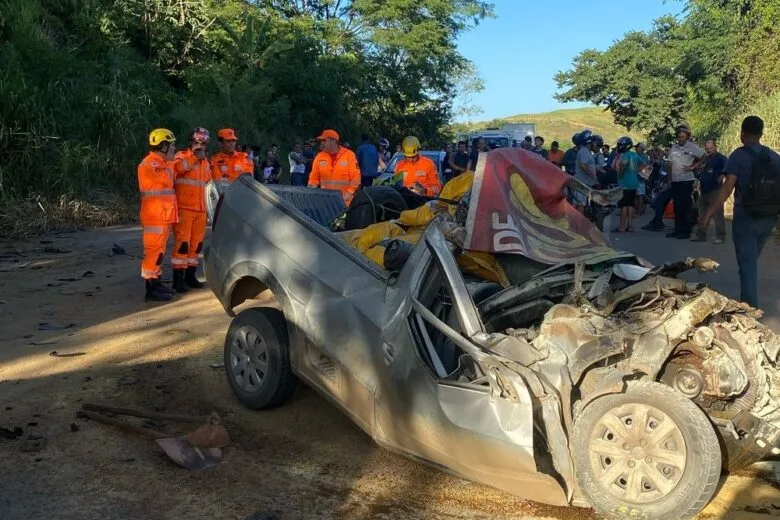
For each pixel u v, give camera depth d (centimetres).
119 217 1733
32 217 1520
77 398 574
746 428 395
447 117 4181
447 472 434
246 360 562
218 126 2445
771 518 407
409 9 3916
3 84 1600
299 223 543
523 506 423
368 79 3572
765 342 426
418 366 430
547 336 413
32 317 820
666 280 442
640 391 383
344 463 475
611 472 386
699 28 2827
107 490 434
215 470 462
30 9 2016
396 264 476
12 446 488
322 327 494
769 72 2481
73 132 1766
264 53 2991
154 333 756
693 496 368
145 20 2575
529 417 383
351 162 1064
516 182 512
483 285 483
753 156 702
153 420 534
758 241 719
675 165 1415
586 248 505
